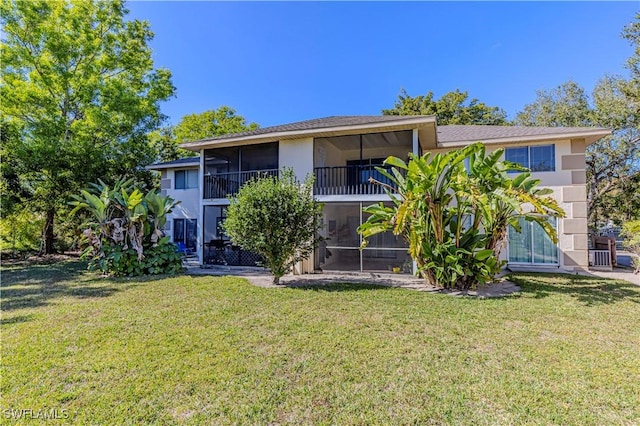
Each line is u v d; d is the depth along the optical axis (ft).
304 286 29.01
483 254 25.84
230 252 44.47
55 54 50.83
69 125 52.90
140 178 59.67
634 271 36.27
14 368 12.79
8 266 43.24
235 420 9.55
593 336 15.92
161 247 37.55
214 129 118.11
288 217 29.86
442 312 20.21
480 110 94.12
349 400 10.52
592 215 59.93
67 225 57.57
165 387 11.35
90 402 10.47
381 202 34.73
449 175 26.45
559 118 61.77
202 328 17.40
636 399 10.37
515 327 17.31
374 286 28.96
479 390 11.00
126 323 18.28
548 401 10.30
